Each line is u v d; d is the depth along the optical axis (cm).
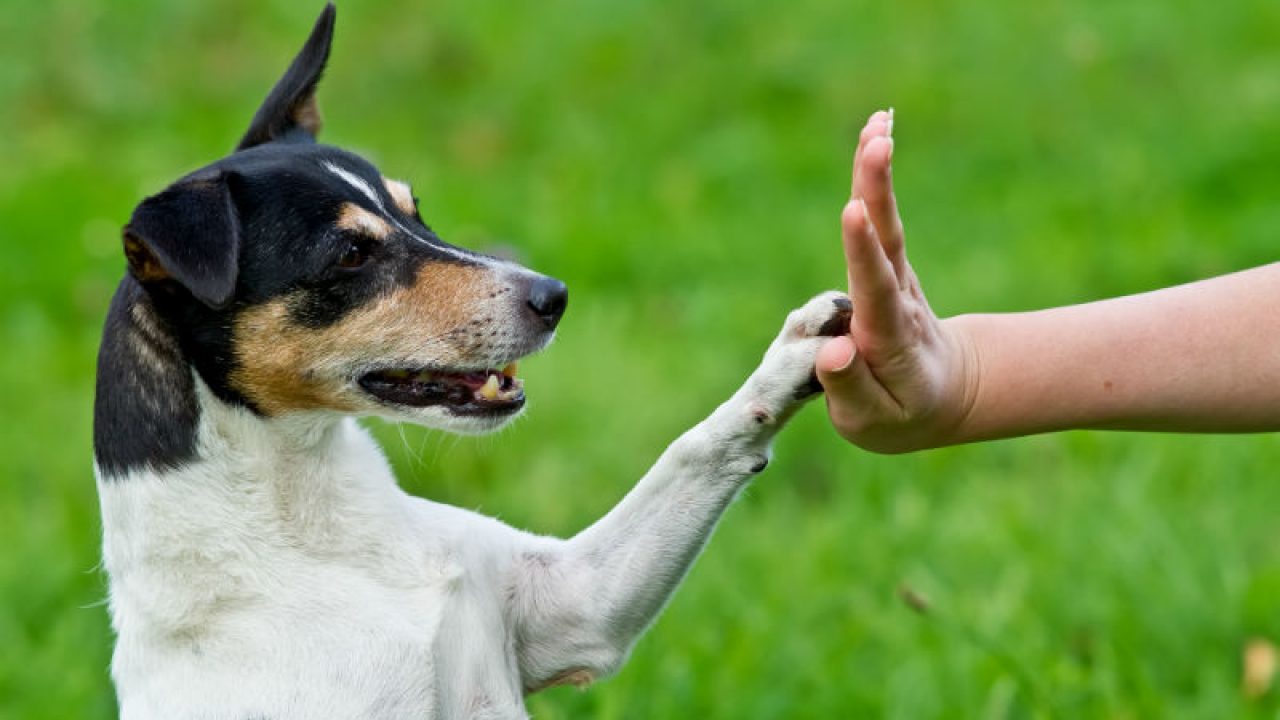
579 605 469
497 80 1411
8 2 1513
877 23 1441
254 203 479
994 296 969
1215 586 665
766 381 439
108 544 469
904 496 780
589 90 1390
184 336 468
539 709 573
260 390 466
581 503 781
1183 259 1016
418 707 444
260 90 1438
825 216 1145
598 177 1251
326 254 479
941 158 1248
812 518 782
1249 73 1338
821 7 1466
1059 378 401
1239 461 782
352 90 1409
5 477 851
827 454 847
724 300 1001
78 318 1073
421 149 1322
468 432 491
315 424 468
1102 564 689
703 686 618
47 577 736
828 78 1367
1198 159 1181
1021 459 819
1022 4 1468
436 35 1456
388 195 508
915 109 1311
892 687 611
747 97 1361
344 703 440
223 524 452
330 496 457
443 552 462
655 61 1416
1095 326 403
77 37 1480
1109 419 404
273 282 473
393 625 446
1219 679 607
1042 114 1296
